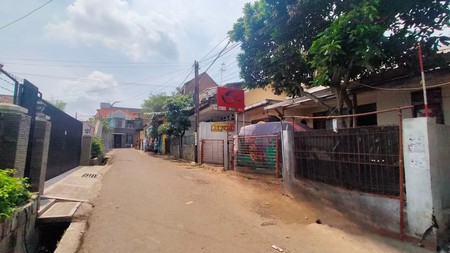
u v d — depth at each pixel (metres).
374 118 9.94
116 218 6.48
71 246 4.89
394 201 4.92
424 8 6.62
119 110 64.19
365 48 5.73
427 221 4.30
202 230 5.67
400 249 4.40
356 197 5.73
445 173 4.63
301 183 7.75
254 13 9.31
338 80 7.43
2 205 4.36
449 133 4.87
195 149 19.34
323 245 4.79
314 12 7.67
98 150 21.06
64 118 13.41
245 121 18.59
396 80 7.82
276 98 15.93
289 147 8.42
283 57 8.19
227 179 11.76
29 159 7.62
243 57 9.85
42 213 6.40
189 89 37.81
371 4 5.74
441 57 6.68
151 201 8.05
